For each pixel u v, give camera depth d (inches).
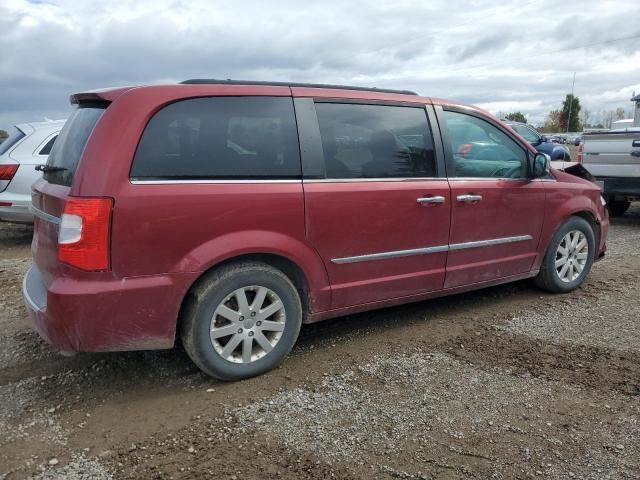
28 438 113.9
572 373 143.3
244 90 136.3
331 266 147.9
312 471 103.7
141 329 123.7
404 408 126.0
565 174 210.8
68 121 143.8
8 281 229.8
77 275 117.0
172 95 126.5
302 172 141.4
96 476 101.9
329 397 131.0
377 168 155.0
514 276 194.9
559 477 102.3
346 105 152.0
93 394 132.5
